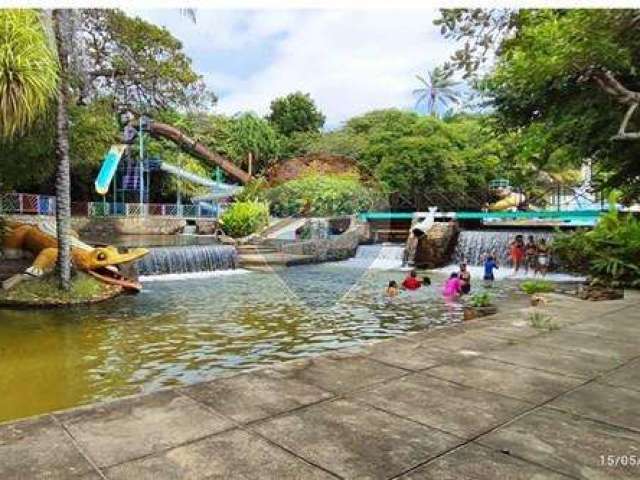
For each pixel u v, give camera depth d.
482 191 25.20
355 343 6.38
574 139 8.52
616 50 4.13
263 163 32.59
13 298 8.51
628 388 3.03
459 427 2.45
